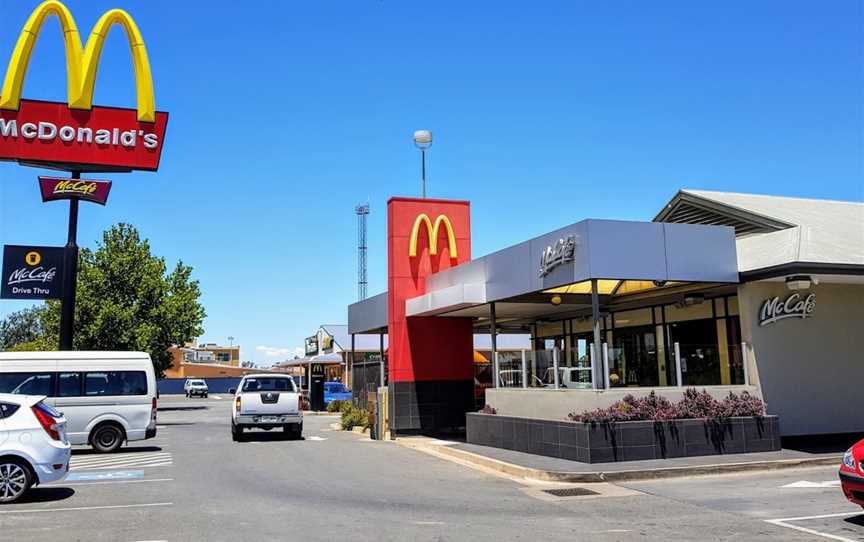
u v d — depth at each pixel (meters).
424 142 24.03
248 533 8.22
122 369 18.53
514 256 17.39
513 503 10.48
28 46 22.44
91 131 22.97
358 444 20.36
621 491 11.48
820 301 16.42
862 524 8.65
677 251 15.03
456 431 22.81
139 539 7.90
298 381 59.91
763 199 21.95
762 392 15.36
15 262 22.19
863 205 23.48
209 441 21.61
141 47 23.73
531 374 16.88
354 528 8.54
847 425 16.19
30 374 17.81
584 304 19.09
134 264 39.50
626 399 14.23
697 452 14.20
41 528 8.52
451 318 23.55
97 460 16.34
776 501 10.28
